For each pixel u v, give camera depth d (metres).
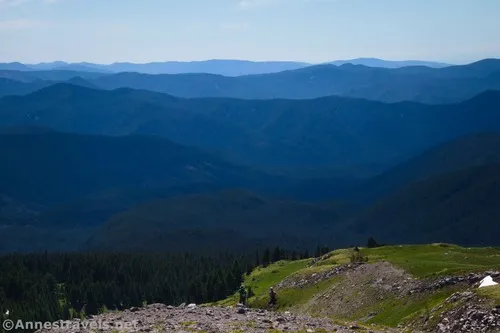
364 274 92.31
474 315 50.22
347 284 92.44
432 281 73.31
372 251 127.50
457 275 71.06
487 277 63.12
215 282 169.88
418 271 82.50
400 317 69.00
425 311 61.84
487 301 50.94
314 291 99.56
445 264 83.88
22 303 168.50
